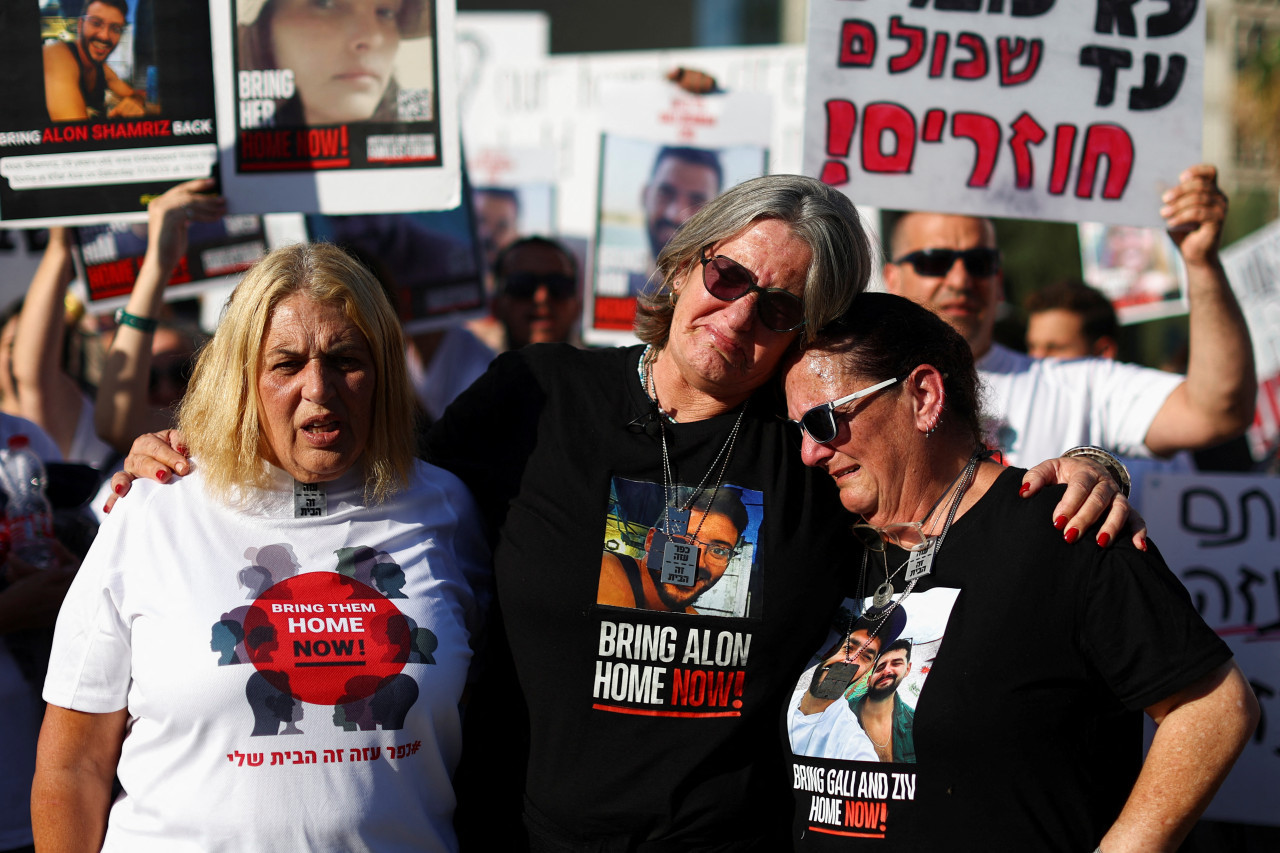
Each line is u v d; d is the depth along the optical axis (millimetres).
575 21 13922
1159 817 1670
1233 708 1678
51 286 3793
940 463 1911
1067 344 4719
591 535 1991
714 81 4695
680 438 2055
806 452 1941
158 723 1824
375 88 2887
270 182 2900
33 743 2477
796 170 5730
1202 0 2908
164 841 1804
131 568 1883
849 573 2023
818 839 1856
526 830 1992
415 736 1901
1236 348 2920
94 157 2877
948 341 1935
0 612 2387
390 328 1973
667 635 1937
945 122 2930
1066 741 1750
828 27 2906
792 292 1865
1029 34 2926
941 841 1745
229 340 1897
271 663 1833
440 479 2121
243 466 1911
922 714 1777
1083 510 1771
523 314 4605
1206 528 3203
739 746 1931
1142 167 2943
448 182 2891
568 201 6516
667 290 2125
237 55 2875
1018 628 1758
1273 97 14594
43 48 2844
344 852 1820
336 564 1932
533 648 1987
